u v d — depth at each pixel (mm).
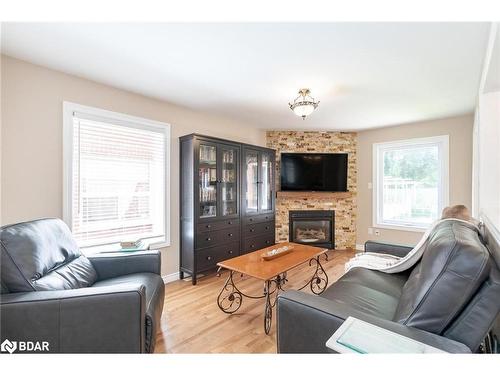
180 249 3148
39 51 1897
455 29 1582
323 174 4473
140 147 2820
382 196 4367
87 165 2412
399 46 1794
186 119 3256
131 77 2344
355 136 4586
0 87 1935
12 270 1274
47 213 2154
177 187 3158
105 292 1265
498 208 1834
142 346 1289
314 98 2834
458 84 2455
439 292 988
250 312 2230
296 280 3049
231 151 3467
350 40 1724
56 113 2203
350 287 1668
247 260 2246
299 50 1861
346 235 4559
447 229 1350
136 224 2795
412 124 3977
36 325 1205
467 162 3500
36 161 2100
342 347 841
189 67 2141
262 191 3920
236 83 2471
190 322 2057
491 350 1242
